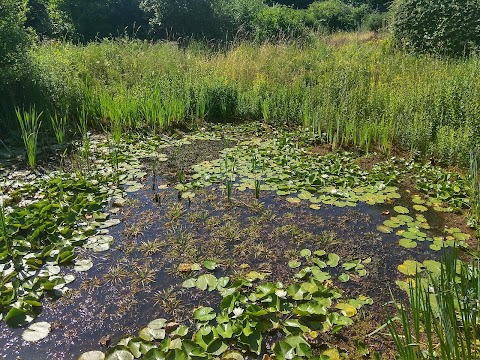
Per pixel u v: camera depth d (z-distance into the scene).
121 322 2.61
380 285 2.97
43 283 2.84
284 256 3.30
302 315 2.60
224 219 3.81
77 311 2.69
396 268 3.17
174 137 6.02
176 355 2.27
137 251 3.33
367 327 2.58
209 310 2.64
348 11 20.88
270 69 8.47
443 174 4.57
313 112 6.25
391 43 9.73
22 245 3.27
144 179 4.62
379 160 5.24
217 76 7.75
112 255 3.27
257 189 4.21
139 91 6.89
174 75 7.69
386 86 6.57
